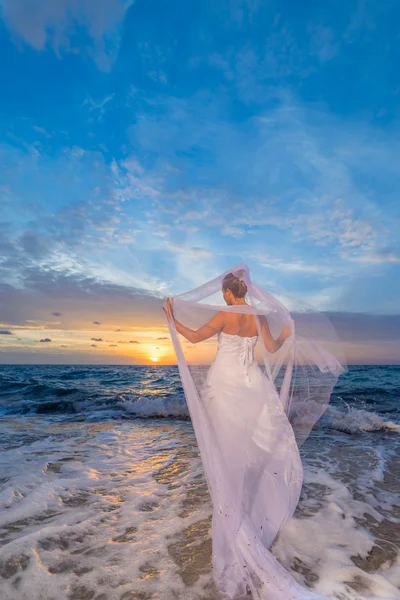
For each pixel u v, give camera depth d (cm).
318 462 452
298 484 281
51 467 417
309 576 214
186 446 521
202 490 348
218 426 265
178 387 1409
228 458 254
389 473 412
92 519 284
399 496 343
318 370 315
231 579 201
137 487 357
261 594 192
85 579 206
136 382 1591
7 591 195
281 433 281
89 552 236
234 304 299
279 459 276
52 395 1129
